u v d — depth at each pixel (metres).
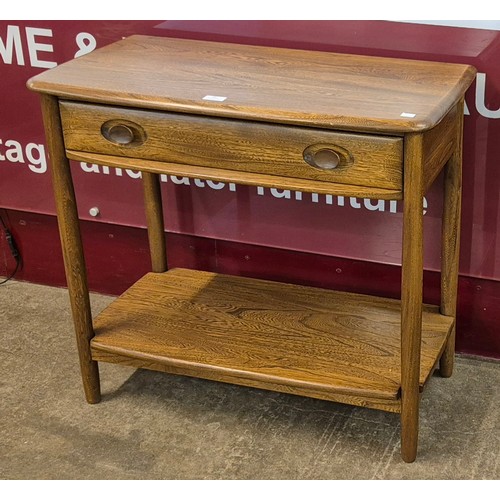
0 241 3.24
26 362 2.82
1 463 2.44
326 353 2.49
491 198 2.55
